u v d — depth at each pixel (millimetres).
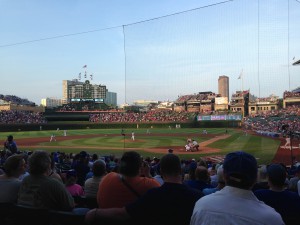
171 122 84062
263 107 51438
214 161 24750
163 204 3365
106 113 101812
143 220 3422
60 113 100625
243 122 62094
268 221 2658
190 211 3365
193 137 52406
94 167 6801
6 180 5129
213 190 5691
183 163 14773
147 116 90750
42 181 4508
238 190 2850
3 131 77000
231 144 38375
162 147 37906
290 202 4227
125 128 87000
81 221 3506
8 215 4047
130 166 4148
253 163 2867
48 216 3717
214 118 75000
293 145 33625
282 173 4391
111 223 3430
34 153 4727
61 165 14508
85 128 88000
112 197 4109
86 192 6773
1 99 134625
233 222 2676
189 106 80250
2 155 15875
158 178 8195
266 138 44438
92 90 140750
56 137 56406
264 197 4320
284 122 48875
